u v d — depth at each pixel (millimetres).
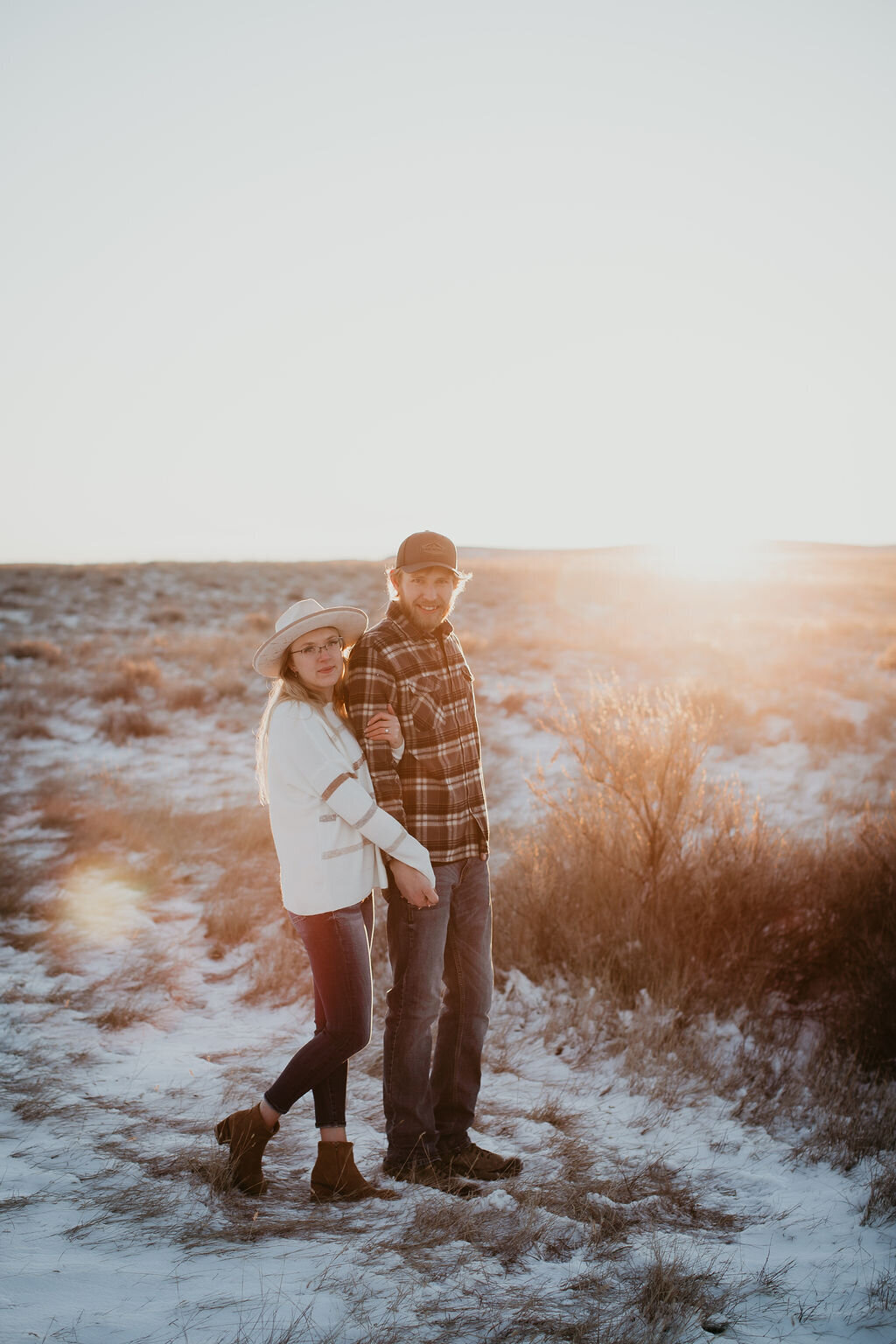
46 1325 2096
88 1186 2879
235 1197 2871
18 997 4840
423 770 3133
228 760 11797
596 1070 4152
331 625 3062
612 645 19688
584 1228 2805
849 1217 2959
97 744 12680
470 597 30844
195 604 29469
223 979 5289
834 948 4758
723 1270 2557
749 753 11453
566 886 5461
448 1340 2158
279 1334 2104
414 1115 3131
